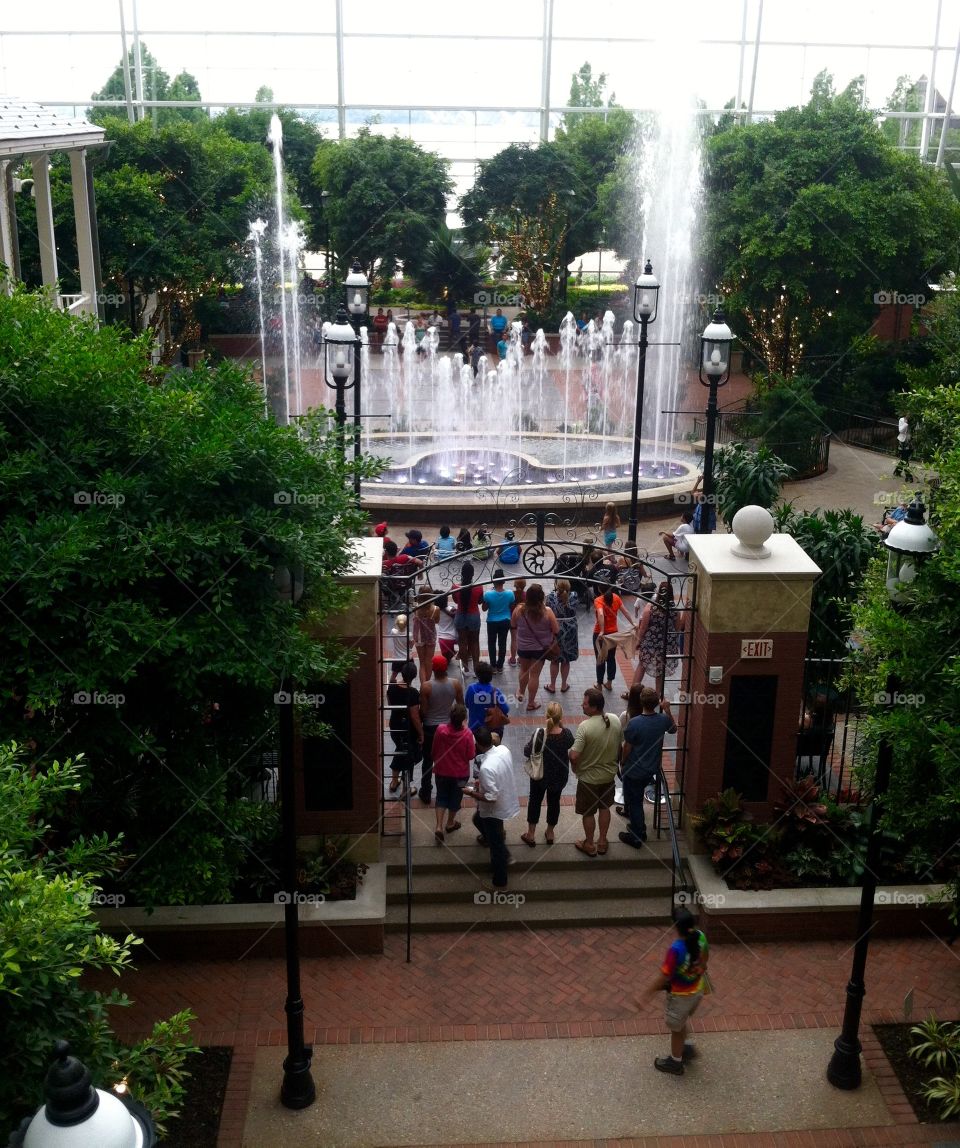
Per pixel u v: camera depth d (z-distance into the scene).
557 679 15.09
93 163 21.80
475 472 24.88
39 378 8.23
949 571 8.59
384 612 11.47
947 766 8.36
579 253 40.38
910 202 29.12
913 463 20.88
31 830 6.46
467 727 11.98
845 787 12.66
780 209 29.94
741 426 27.47
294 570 8.34
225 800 9.34
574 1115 8.81
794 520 14.88
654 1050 9.45
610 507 18.33
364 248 38.41
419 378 34.53
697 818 11.24
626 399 31.69
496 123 41.09
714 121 38.41
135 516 8.04
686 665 11.68
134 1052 6.47
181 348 33.31
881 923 10.78
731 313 31.53
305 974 10.25
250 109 39.34
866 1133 8.71
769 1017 9.81
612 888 11.00
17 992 5.36
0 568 7.43
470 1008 9.87
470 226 39.91
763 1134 8.68
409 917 10.23
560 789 11.26
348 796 11.01
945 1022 9.44
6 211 17.02
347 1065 9.25
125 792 8.88
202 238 31.50
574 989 10.09
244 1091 8.98
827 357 31.19
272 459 8.49
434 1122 8.73
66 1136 3.75
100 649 7.72
